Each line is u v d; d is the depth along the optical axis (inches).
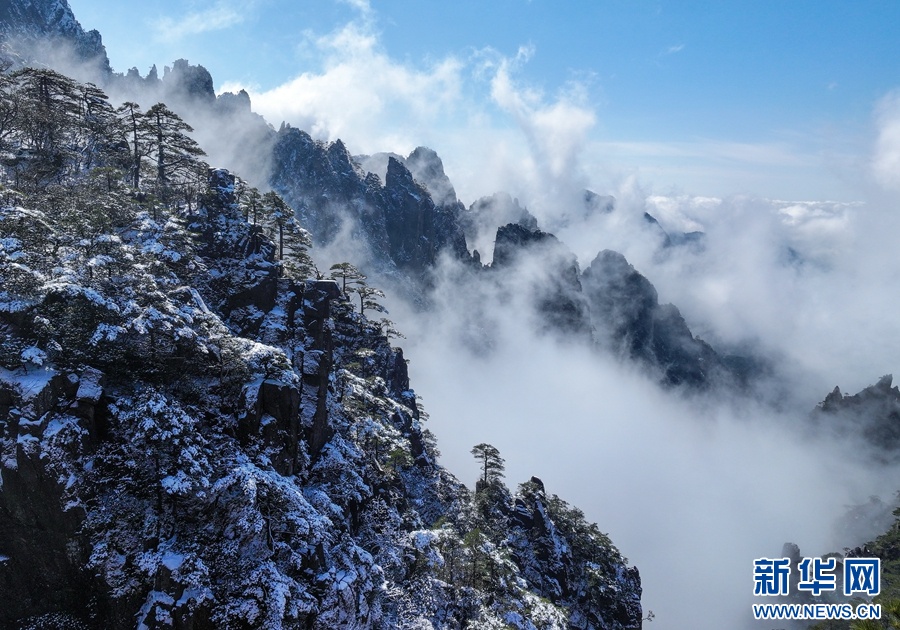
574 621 3565.5
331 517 2161.7
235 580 1708.9
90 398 1724.9
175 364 2020.2
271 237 3361.2
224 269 2758.4
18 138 2950.3
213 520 1766.7
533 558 3641.7
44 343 1766.7
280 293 2775.6
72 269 1862.7
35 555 1603.1
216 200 3014.3
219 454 1909.4
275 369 2138.3
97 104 3444.9
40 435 1621.6
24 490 1592.0
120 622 1606.8
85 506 1644.9
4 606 1587.1
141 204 2630.4
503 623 2481.5
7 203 2129.7
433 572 2534.5
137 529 1689.2
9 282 1765.5
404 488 3302.2
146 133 3294.8
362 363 3742.6
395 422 3656.5
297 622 1739.7
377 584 2126.0
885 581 4367.6
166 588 1616.6
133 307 1866.4
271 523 1857.8
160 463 1723.7
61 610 1614.2
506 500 3917.3
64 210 2213.3
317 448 2472.9
